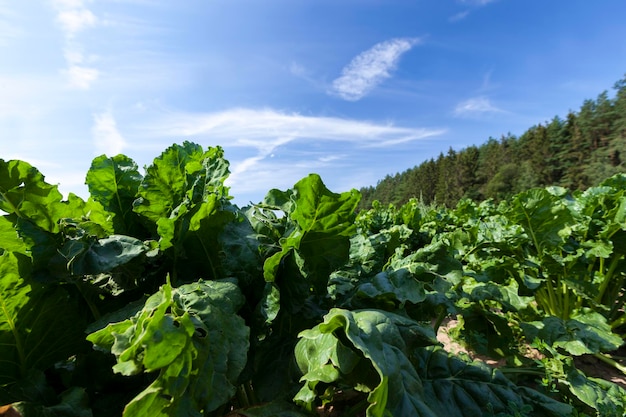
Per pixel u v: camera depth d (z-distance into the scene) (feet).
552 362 7.32
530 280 9.63
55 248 4.70
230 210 5.68
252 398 5.38
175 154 5.88
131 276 4.84
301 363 4.48
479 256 11.50
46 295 4.61
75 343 5.14
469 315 9.15
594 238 11.07
